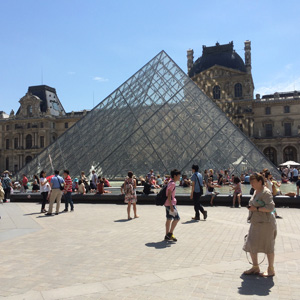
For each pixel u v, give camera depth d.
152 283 8.48
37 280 8.83
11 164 154.38
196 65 133.88
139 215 20.64
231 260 10.41
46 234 14.92
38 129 150.88
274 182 24.22
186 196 25.69
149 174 34.91
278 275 8.99
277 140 121.25
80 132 45.12
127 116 44.88
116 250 11.84
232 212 21.16
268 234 8.93
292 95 127.75
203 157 37.72
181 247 12.13
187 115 42.72
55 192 21.52
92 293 7.89
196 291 7.93
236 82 125.38
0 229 16.31
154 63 52.75
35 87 161.75
